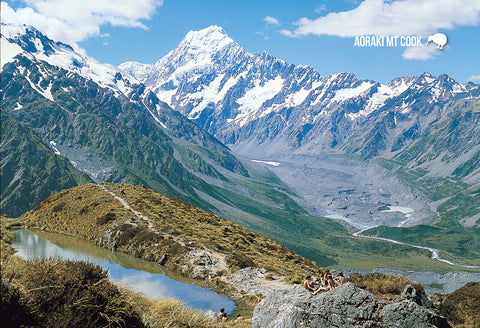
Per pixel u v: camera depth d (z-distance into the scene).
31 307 10.09
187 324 16.11
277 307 16.06
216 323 18.94
